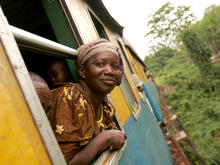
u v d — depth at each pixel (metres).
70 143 0.96
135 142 2.30
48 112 1.03
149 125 4.22
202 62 19.56
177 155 5.12
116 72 1.29
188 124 12.31
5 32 0.65
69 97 1.07
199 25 39.12
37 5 2.69
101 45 1.26
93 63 1.24
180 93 19.03
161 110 10.60
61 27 1.82
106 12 3.70
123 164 1.56
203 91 17.06
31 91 0.66
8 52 0.62
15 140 0.52
